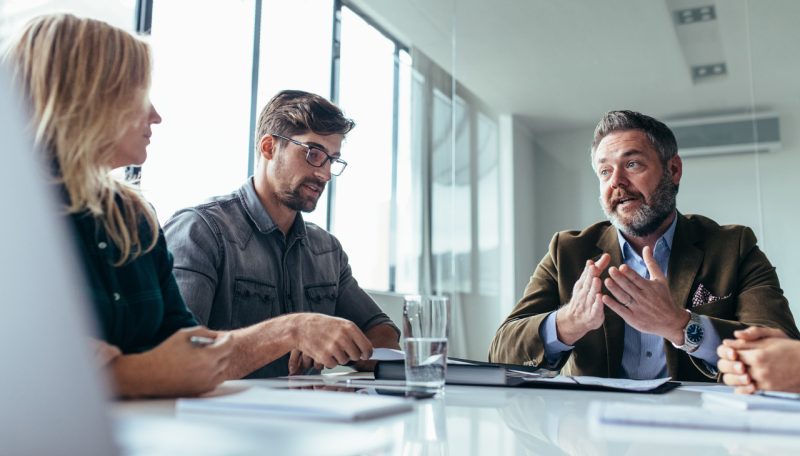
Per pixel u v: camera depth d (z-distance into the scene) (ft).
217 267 5.66
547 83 13.75
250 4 11.64
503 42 13.99
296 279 6.29
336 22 13.70
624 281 4.72
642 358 5.71
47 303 1.04
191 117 10.54
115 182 3.61
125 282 3.43
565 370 6.16
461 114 14.37
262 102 11.73
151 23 9.74
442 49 14.47
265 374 5.65
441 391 3.31
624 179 6.05
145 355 2.60
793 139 11.88
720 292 5.62
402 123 14.61
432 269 14.38
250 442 1.49
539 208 13.89
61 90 3.03
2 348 1.01
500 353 5.64
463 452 1.68
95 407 1.06
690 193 12.37
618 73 13.17
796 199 11.71
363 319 6.73
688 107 12.57
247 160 11.39
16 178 1.04
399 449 1.61
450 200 14.42
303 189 6.25
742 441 1.81
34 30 3.09
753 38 12.21
